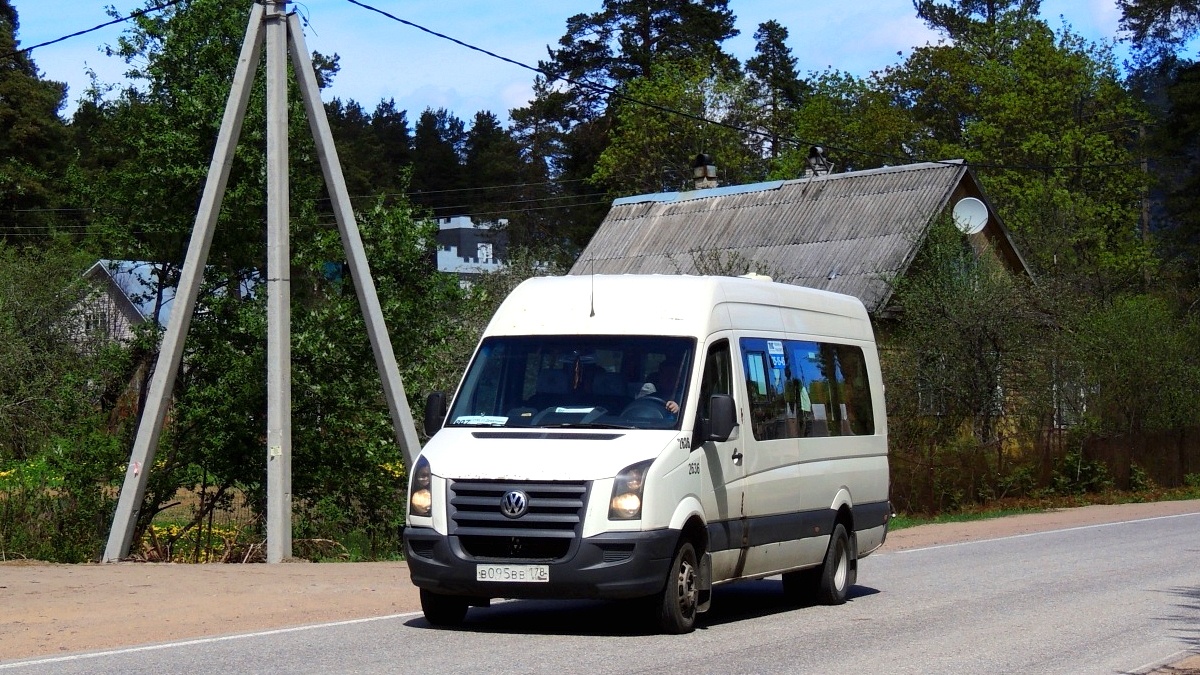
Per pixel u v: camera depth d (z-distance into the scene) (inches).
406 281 888.3
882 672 340.2
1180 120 2257.6
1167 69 2290.8
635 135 2325.3
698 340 420.5
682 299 432.8
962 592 540.1
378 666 335.0
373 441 824.3
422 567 382.6
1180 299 1895.9
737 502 427.2
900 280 1251.8
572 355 421.7
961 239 1270.9
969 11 2637.8
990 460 1158.3
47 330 1401.3
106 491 793.6
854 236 1412.4
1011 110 2257.6
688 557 398.9
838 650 377.7
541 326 433.1
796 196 1540.4
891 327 1316.4
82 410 844.6
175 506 888.9
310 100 674.8
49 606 437.1
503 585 374.0
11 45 2217.0
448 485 383.2
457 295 900.6
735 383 435.5
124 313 1641.2
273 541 637.3
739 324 450.0
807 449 481.7
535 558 373.1
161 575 532.4
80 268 1592.0
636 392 409.4
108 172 865.5
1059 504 1172.5
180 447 821.9
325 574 556.7
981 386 1175.6
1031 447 1221.1
